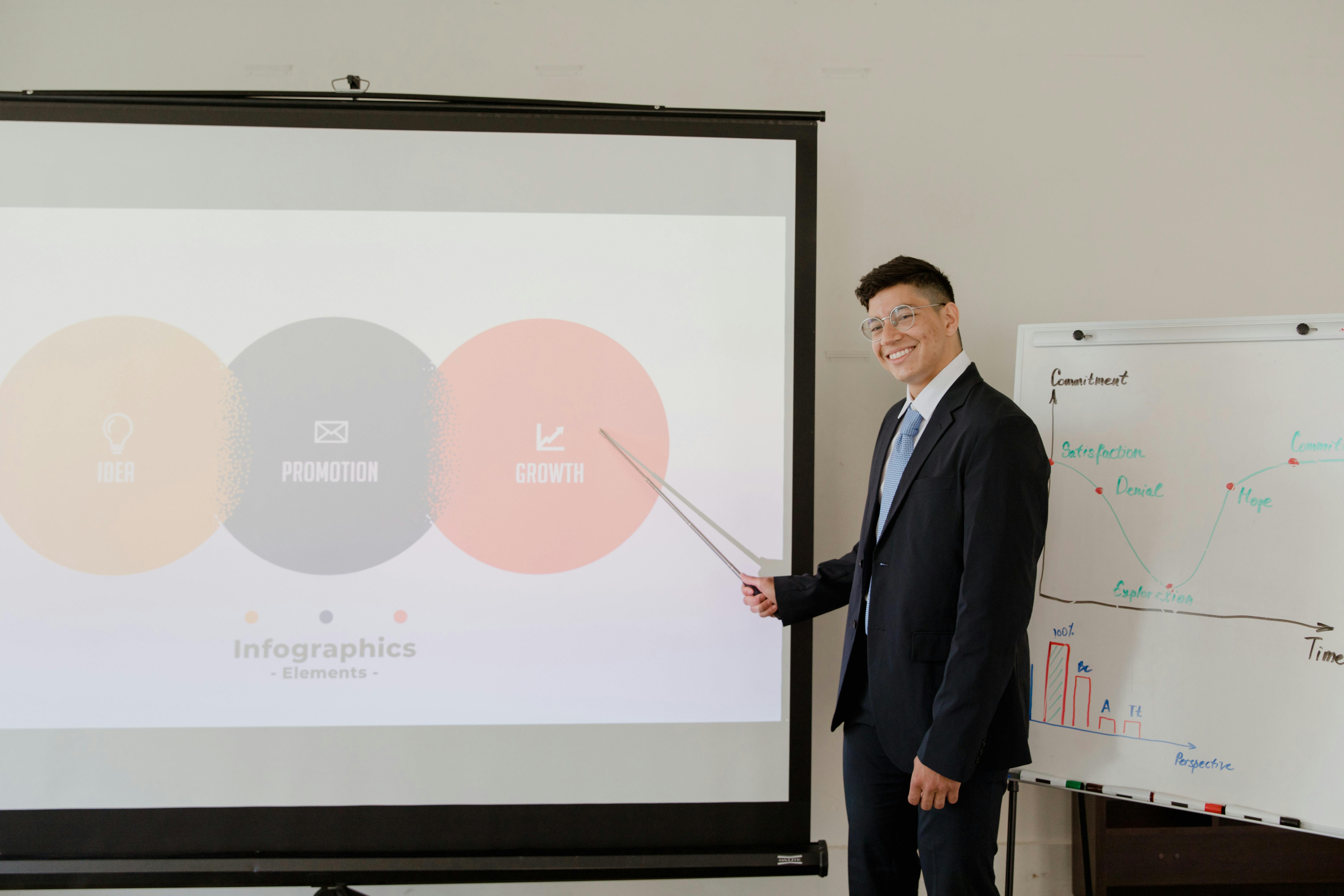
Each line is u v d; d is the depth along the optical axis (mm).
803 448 1381
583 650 1350
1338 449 1284
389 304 1359
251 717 1314
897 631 1162
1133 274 1657
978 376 1218
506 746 1330
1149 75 1655
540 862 1312
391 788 1316
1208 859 1458
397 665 1332
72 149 1340
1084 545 1404
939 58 1661
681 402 1376
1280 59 1651
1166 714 1336
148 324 1340
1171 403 1370
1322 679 1269
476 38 1647
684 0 1656
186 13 1623
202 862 1288
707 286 1384
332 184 1357
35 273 1333
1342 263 1650
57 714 1305
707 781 1344
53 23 1608
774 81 1659
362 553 1342
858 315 1658
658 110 1380
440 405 1359
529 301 1373
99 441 1330
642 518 1365
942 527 1131
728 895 1593
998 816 1144
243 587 1330
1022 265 1659
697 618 1358
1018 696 1133
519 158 1375
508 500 1357
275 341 1349
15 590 1317
